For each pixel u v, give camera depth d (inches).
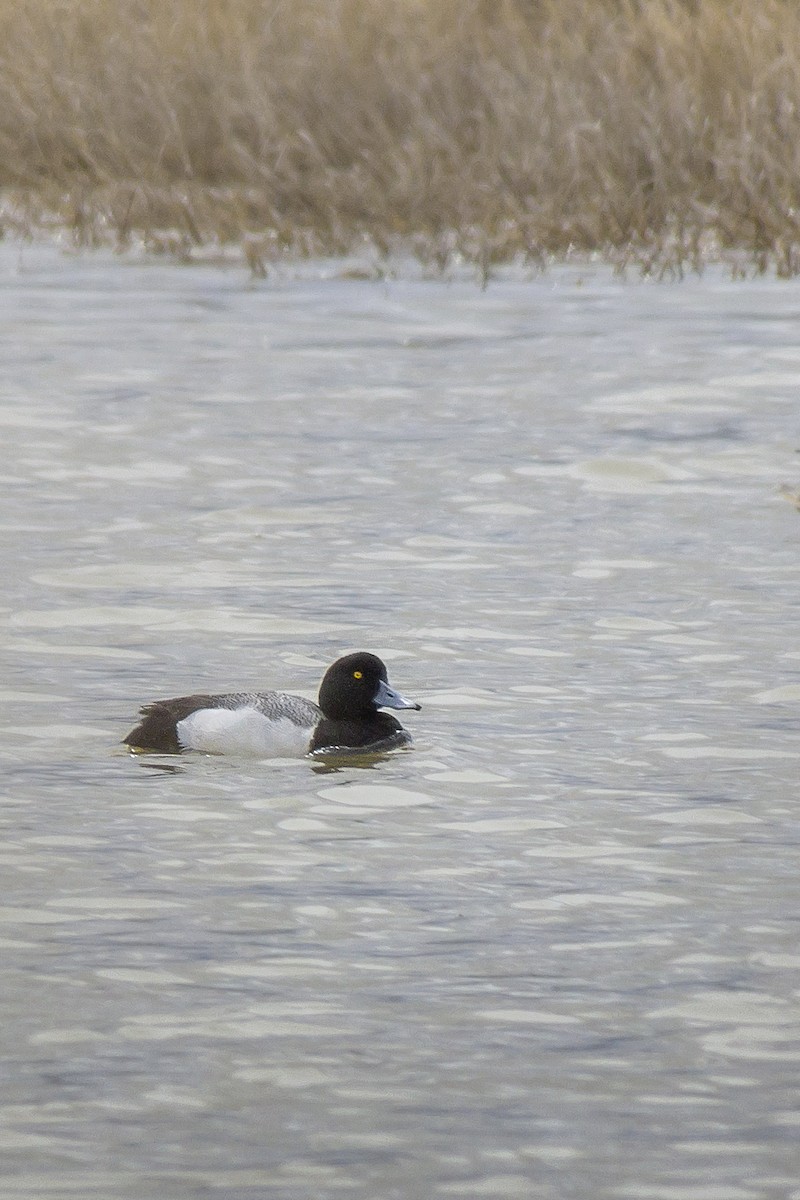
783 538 657.6
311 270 1194.0
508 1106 299.1
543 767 448.5
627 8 1264.8
